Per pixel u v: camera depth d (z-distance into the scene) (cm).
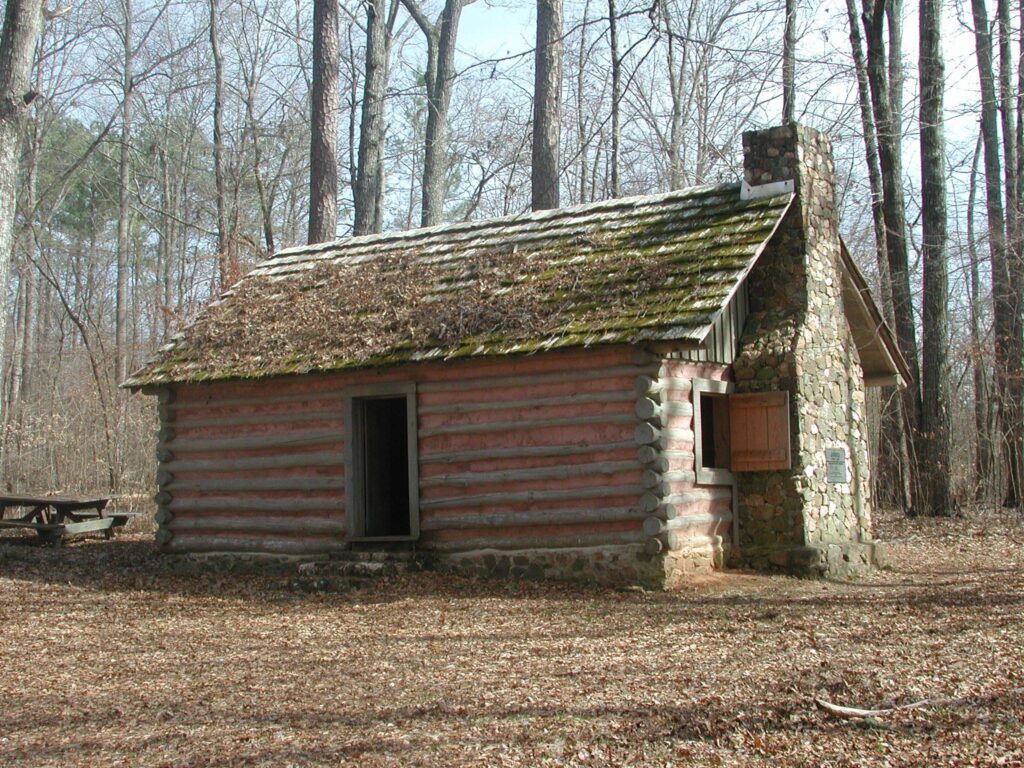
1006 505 2284
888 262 2245
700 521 1358
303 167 3778
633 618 1126
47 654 1047
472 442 1406
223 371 1547
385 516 1590
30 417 2900
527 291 1438
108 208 4325
